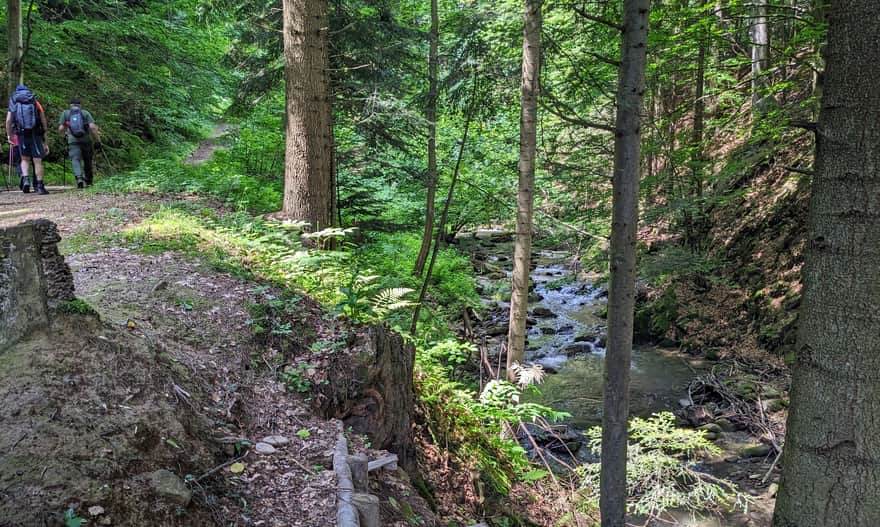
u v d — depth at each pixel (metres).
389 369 4.71
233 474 3.16
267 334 4.50
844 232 2.80
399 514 3.68
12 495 2.37
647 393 10.26
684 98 16.77
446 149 14.47
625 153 3.75
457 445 5.84
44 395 2.81
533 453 8.13
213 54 22.16
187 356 3.91
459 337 11.36
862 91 2.71
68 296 3.26
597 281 15.98
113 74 19.12
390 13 11.78
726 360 11.23
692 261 12.23
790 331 10.70
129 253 5.80
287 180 8.21
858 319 2.79
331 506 3.08
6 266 3.00
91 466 2.62
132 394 3.11
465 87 9.98
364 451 4.02
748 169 14.27
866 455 2.82
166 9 20.38
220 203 9.34
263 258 6.19
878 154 2.69
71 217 7.56
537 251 21.31
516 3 9.94
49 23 17.55
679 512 6.73
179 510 2.69
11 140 10.89
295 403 4.07
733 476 7.53
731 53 12.85
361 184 12.92
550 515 6.16
